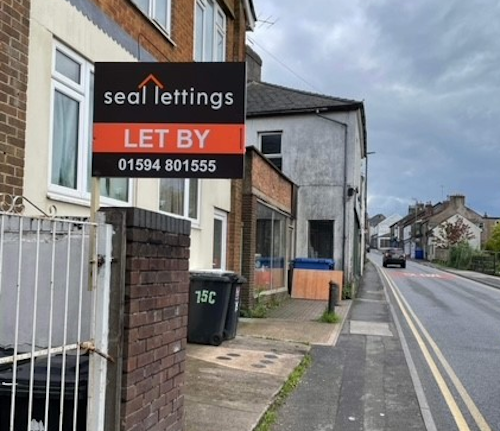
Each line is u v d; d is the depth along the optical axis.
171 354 4.11
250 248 13.47
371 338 10.91
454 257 53.41
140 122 4.08
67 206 6.13
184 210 10.14
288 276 19.47
